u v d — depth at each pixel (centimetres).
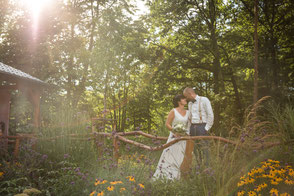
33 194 333
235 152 323
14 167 400
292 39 1577
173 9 1691
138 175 329
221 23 1830
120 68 1717
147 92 1939
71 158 431
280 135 381
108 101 2070
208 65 1867
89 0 1988
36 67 1686
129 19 1797
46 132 502
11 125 858
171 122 441
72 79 1680
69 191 338
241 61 1694
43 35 1738
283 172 280
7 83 1402
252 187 281
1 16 1872
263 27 1741
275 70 1525
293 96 1236
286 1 1580
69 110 554
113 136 421
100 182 303
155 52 1836
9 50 1717
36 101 834
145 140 448
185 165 383
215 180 291
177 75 1909
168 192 298
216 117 1389
